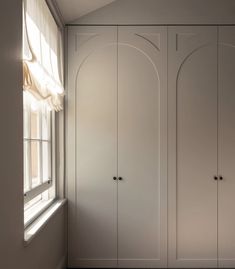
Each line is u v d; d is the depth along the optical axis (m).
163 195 3.02
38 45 2.14
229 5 3.02
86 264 3.01
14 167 1.62
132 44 3.04
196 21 3.03
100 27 3.04
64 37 3.03
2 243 1.46
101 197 3.03
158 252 3.01
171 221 3.01
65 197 3.02
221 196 3.03
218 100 3.04
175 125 3.03
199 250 3.02
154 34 3.04
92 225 3.02
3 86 1.46
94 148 3.04
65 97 3.03
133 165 3.03
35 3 2.09
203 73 3.04
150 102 3.04
